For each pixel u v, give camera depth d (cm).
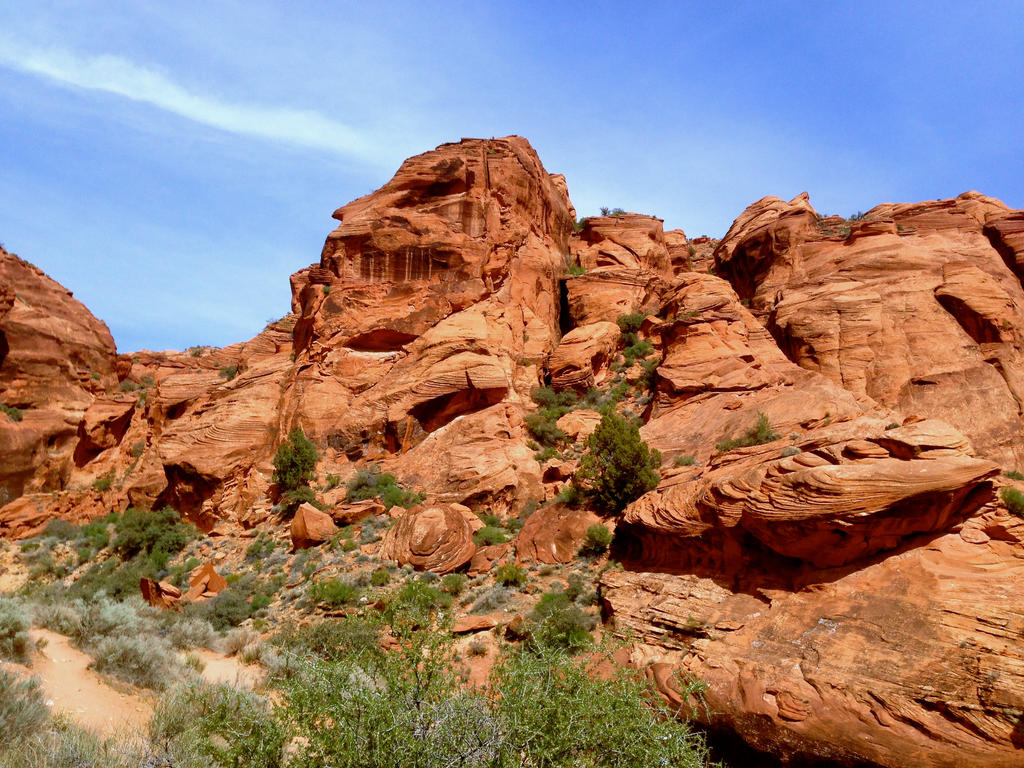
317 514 2764
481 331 3688
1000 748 1245
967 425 2964
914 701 1355
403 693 759
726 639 1678
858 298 3503
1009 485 1755
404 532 2480
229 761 824
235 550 2961
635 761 770
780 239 4231
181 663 1388
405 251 4025
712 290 3888
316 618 2136
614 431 2602
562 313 4900
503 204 4506
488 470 3016
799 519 1739
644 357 4156
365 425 3444
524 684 794
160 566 2986
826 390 2889
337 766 708
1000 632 1417
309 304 4062
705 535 1994
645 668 1652
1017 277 3641
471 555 2431
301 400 3619
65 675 1139
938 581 1581
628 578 2044
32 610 1380
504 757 716
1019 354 3178
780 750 1387
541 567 2309
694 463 2705
